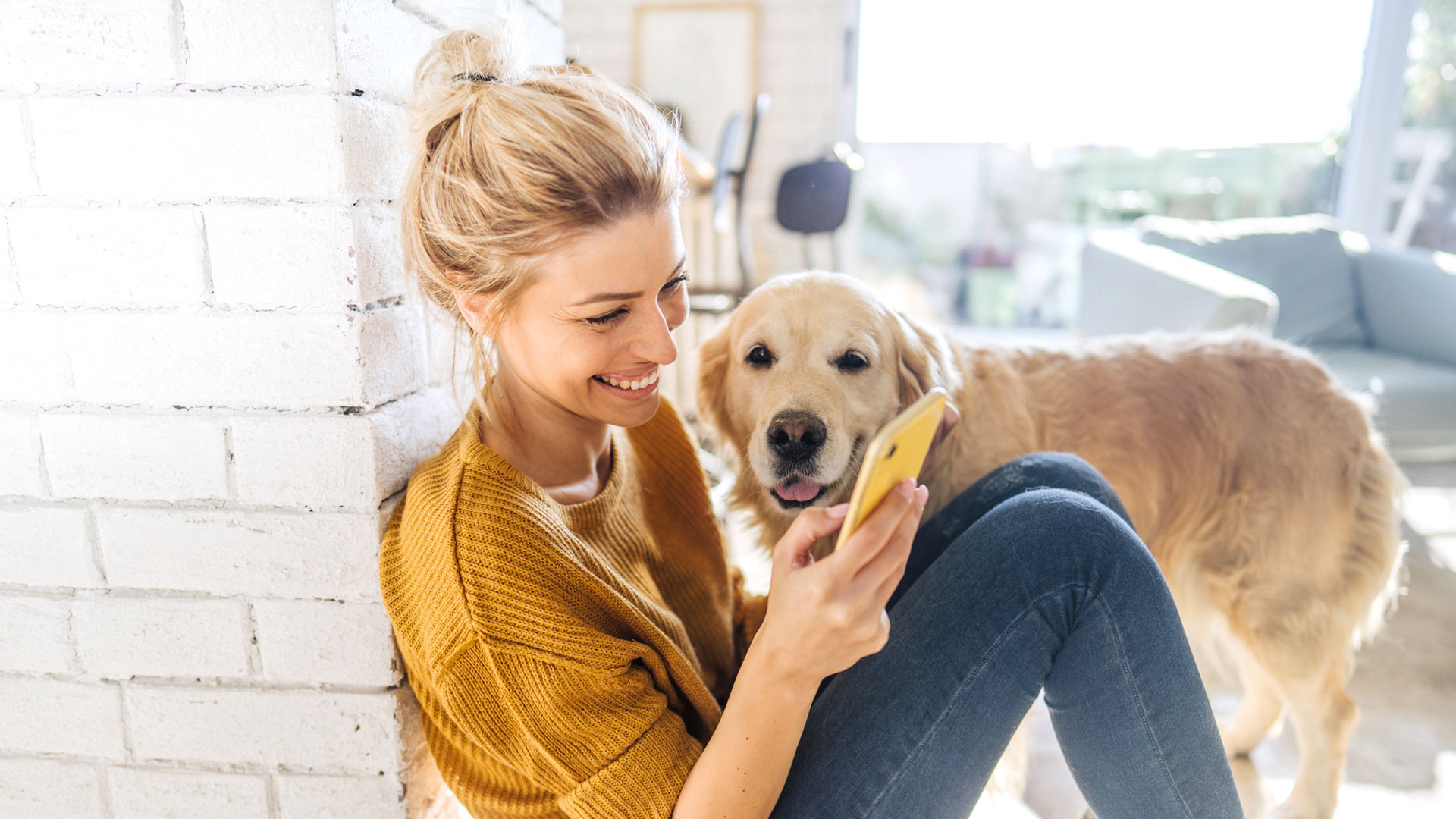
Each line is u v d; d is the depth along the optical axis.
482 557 0.70
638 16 5.59
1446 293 3.30
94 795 0.96
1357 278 3.70
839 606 0.62
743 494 1.49
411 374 0.93
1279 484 1.56
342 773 0.91
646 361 0.78
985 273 6.14
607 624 0.76
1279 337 3.62
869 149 5.86
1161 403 1.57
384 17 0.85
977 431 1.44
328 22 0.75
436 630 0.72
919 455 0.66
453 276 0.75
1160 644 0.82
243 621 0.89
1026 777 1.60
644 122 0.75
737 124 3.21
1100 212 5.91
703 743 0.82
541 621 0.69
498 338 0.79
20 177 0.82
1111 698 0.83
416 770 0.93
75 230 0.83
